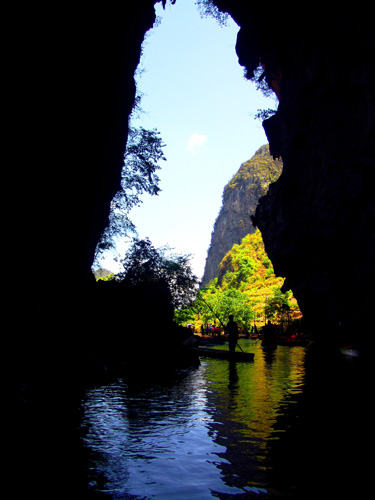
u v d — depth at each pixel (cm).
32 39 766
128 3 1431
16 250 699
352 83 1831
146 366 1289
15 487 301
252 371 1206
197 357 1480
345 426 505
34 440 412
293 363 1515
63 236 1123
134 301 1817
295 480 329
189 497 295
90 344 1209
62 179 1075
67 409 571
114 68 1422
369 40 1647
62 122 1018
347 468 357
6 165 657
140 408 605
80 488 305
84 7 1048
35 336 751
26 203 750
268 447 417
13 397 548
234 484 321
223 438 447
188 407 620
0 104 636
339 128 1975
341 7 1864
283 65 2586
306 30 2166
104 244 2925
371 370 1233
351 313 2061
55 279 994
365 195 1827
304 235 2406
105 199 1786
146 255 2812
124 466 354
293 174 2517
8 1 656
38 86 816
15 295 687
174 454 390
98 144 1377
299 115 2344
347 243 2003
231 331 1733
